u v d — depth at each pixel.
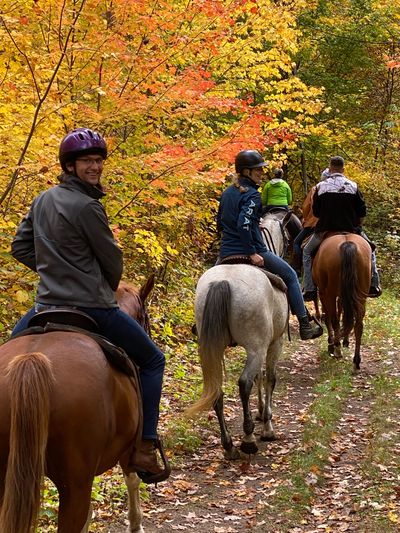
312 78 21.97
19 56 6.67
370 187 22.69
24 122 6.71
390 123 21.98
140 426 4.06
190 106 7.99
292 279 7.48
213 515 5.65
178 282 12.96
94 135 3.90
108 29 7.29
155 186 7.86
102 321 3.91
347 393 9.21
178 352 10.57
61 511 3.42
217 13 8.57
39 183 7.16
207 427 7.96
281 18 10.62
